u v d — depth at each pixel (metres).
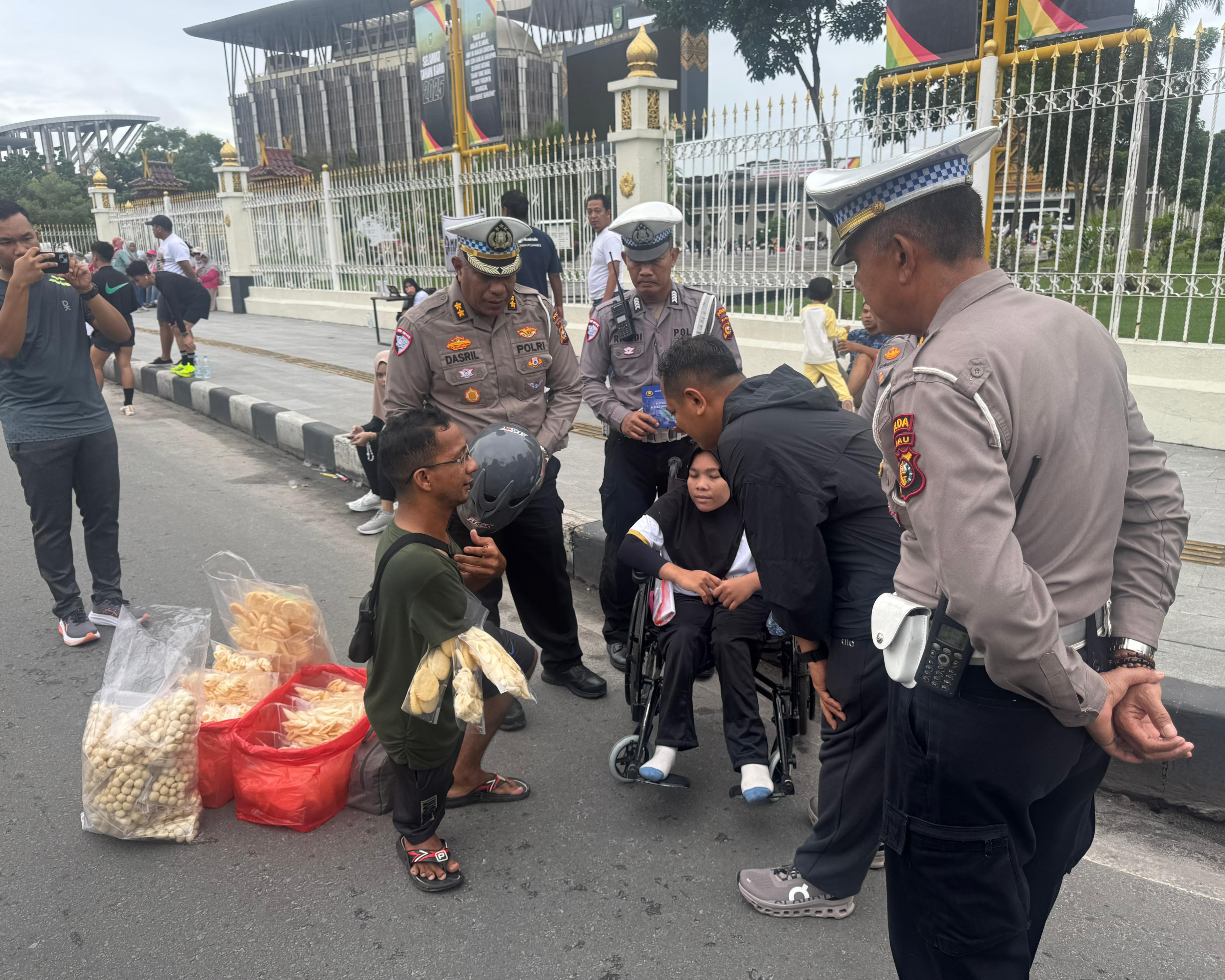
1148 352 6.55
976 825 1.52
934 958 1.64
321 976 2.23
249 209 18.53
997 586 1.29
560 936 2.37
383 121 96.50
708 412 2.47
